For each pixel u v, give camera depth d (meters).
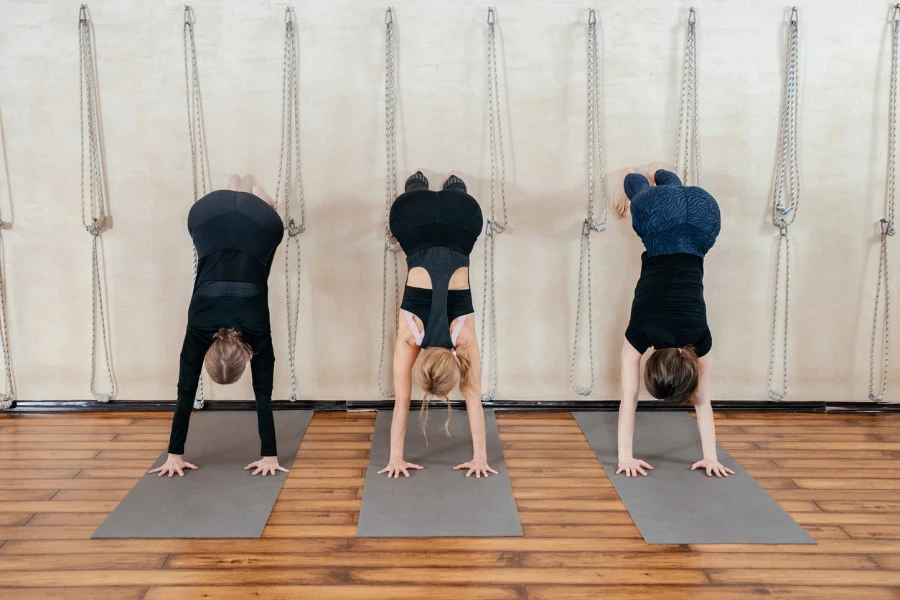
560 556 2.68
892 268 4.04
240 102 3.85
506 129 3.89
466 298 3.33
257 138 3.88
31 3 3.75
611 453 3.58
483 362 4.11
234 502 3.05
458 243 3.33
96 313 4.03
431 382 2.98
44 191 3.91
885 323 4.08
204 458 3.49
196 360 3.25
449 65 3.83
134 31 3.78
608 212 3.97
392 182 3.92
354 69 3.83
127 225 3.95
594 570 2.59
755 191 3.96
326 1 3.78
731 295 4.06
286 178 3.91
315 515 2.96
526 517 2.96
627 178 3.56
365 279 4.01
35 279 3.99
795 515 2.98
